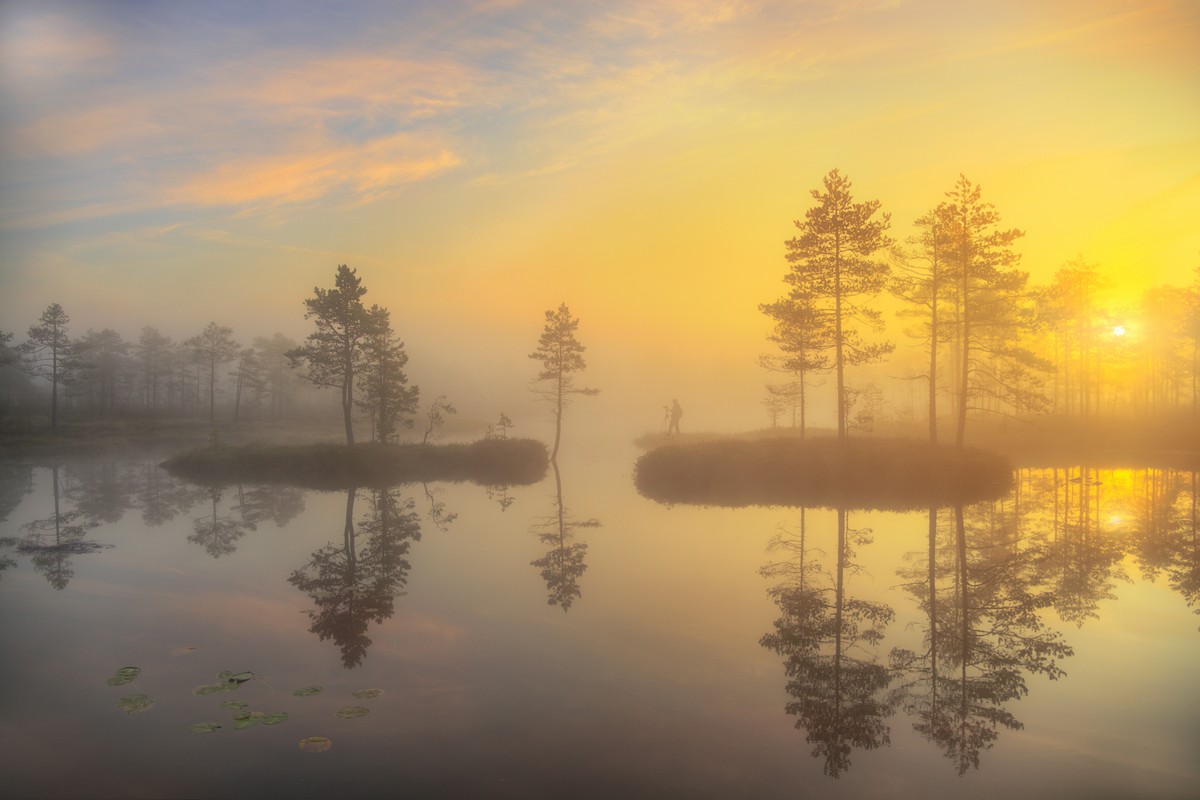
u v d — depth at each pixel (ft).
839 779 20.70
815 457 92.79
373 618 37.29
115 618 37.42
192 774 21.07
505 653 31.86
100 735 23.76
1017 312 105.70
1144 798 19.67
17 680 28.73
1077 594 40.65
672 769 21.31
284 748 22.77
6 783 20.58
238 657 31.45
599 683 28.22
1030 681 28.30
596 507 77.51
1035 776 20.84
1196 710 25.50
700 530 62.64
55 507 79.56
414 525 67.21
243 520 70.38
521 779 20.74
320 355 129.29
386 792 20.01
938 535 58.54
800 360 113.19
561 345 149.38
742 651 31.96
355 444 133.90
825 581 44.29
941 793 19.89
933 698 26.71
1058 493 81.35
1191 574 45.09
